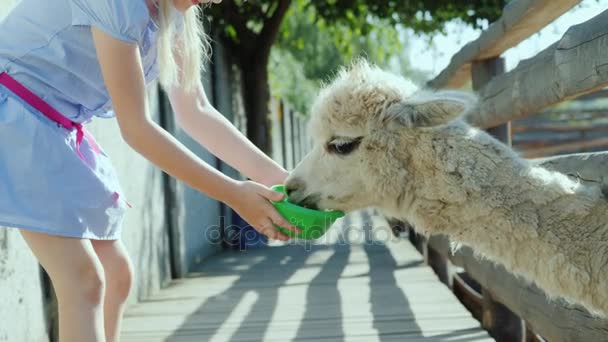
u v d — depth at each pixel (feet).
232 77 34.94
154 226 20.89
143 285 19.21
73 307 7.86
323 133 10.14
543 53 11.05
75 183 8.00
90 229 8.19
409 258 25.52
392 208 9.95
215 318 16.20
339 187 10.08
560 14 11.23
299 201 10.30
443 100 8.97
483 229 9.05
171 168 8.23
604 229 8.27
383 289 19.31
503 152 9.19
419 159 9.43
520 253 8.84
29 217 7.66
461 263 17.67
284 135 51.70
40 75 8.04
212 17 34.01
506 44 13.97
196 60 9.44
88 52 8.11
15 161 7.71
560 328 10.34
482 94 15.33
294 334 14.35
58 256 7.88
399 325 14.76
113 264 9.16
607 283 8.09
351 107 9.86
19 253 11.78
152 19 8.35
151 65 8.87
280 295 18.97
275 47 56.44
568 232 8.48
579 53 9.13
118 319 9.27
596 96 47.83
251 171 10.49
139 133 8.00
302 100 74.95
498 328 15.40
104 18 7.67
